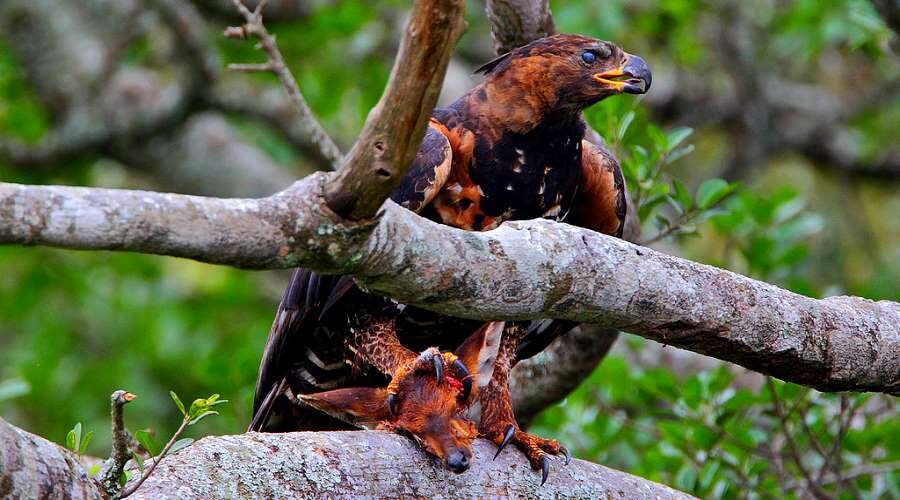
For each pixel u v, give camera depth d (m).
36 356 15.13
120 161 16.81
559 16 14.47
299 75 15.79
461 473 7.13
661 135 10.23
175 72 16.44
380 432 7.09
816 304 7.26
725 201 12.39
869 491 10.37
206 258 5.42
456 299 6.28
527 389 10.62
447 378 7.39
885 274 15.03
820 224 12.04
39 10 16.38
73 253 16.27
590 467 7.67
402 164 5.55
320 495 6.52
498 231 6.43
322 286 8.51
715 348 7.01
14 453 5.40
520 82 8.59
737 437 10.12
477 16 16.64
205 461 6.31
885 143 17.92
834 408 10.98
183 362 15.65
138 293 16.56
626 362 11.98
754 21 17.45
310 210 5.62
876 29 11.20
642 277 6.65
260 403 9.34
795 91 18.84
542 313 6.54
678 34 16.14
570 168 8.84
